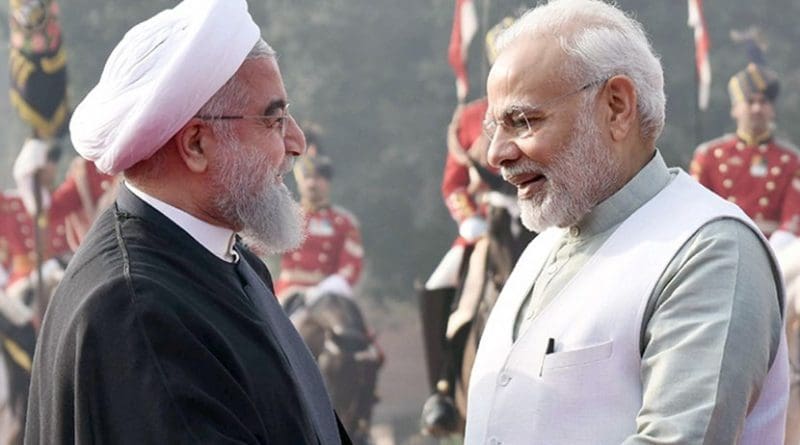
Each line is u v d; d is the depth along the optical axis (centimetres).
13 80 2000
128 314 588
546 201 663
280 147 644
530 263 708
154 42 617
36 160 2019
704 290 626
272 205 643
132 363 582
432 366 1769
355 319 2208
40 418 609
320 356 2194
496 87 668
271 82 641
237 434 588
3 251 2067
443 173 3212
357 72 3197
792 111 3044
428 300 1753
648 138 670
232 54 621
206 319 603
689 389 611
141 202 628
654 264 642
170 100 610
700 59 1962
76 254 627
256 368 613
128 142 611
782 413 664
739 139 1959
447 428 1745
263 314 654
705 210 649
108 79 623
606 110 659
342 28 3188
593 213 669
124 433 578
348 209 3192
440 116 3206
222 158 630
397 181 3206
